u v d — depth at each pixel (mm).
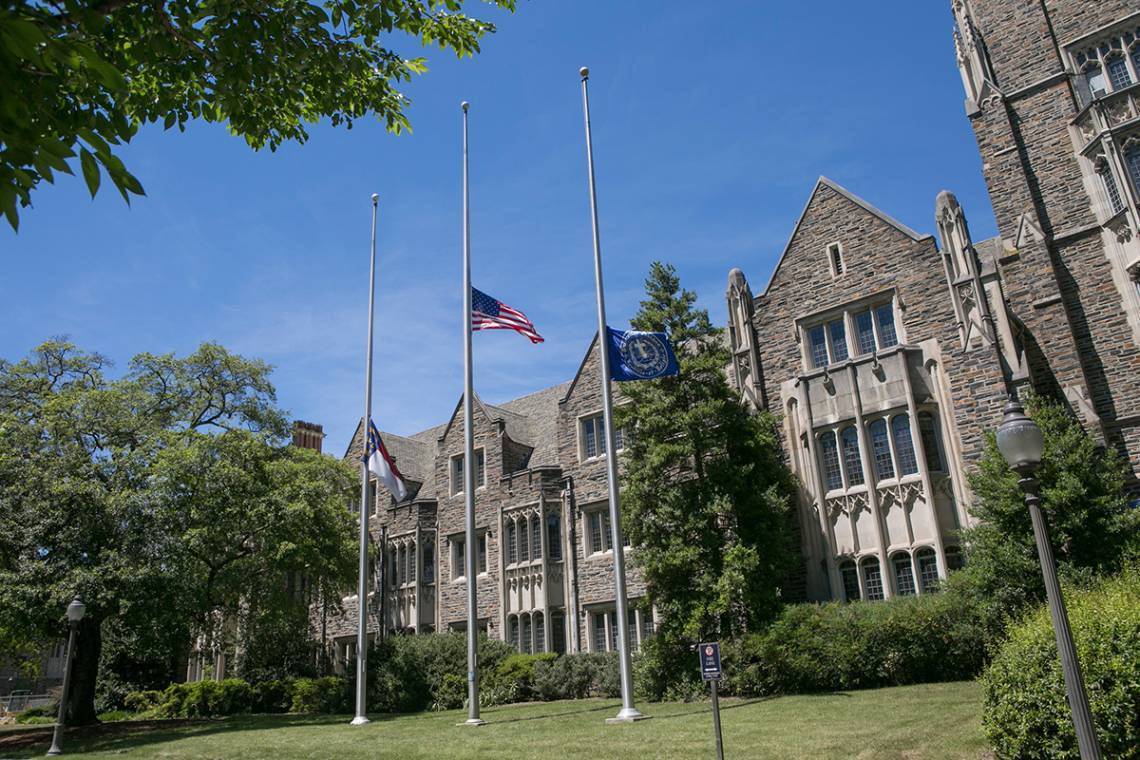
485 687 25625
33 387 27516
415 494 36281
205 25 8047
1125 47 23594
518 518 30484
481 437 32969
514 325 21016
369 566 34938
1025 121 24250
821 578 22281
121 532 23266
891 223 23781
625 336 19750
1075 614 9602
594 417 29531
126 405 26766
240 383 31188
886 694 16250
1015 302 23062
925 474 21125
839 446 22812
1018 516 17266
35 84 5121
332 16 9359
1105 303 21500
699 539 20766
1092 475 17219
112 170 4625
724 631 19984
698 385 22422
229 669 36375
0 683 62688
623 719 16234
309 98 10344
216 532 25391
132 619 22562
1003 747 9359
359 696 20984
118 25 7586
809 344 24859
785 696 17844
